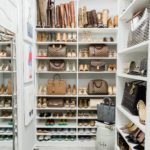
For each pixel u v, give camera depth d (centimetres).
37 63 339
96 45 334
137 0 157
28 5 269
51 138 341
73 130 340
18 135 230
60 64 335
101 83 339
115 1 354
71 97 349
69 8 329
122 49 211
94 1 355
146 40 144
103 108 289
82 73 357
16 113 226
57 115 337
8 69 216
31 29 289
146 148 126
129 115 174
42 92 336
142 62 169
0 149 214
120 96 223
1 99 218
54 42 327
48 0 329
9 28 197
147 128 125
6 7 188
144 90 176
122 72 220
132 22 188
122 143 205
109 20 330
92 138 343
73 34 331
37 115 339
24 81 247
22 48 241
